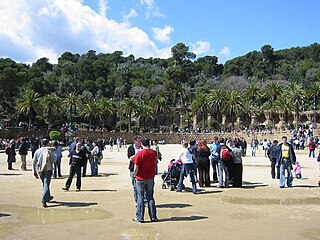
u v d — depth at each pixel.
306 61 186.62
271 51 198.12
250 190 17.11
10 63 105.88
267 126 120.19
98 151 22.84
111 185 18.66
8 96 89.56
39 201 14.27
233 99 119.69
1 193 16.09
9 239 9.20
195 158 18.44
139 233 9.73
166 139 107.94
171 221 11.09
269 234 9.70
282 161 18.05
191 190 17.08
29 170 25.98
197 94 143.75
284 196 15.56
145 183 11.05
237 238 9.31
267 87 133.00
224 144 18.59
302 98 110.19
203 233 9.76
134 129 116.25
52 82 143.62
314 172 25.47
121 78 172.12
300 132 81.81
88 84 155.88
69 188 17.66
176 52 186.25
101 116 113.62
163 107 130.62
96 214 12.03
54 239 9.20
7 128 80.38
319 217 11.72
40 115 104.38
